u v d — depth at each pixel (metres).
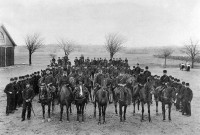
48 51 148.50
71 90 14.81
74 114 15.86
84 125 13.55
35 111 16.47
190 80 32.72
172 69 48.50
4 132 12.32
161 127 13.31
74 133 12.25
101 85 14.42
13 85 16.42
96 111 16.72
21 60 75.44
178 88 17.08
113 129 12.91
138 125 13.62
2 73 37.31
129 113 16.25
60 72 21.52
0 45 45.19
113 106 18.23
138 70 21.39
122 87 14.21
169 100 14.24
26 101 14.13
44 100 13.85
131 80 17.66
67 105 13.92
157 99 15.73
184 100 15.73
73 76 19.42
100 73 15.57
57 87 16.73
